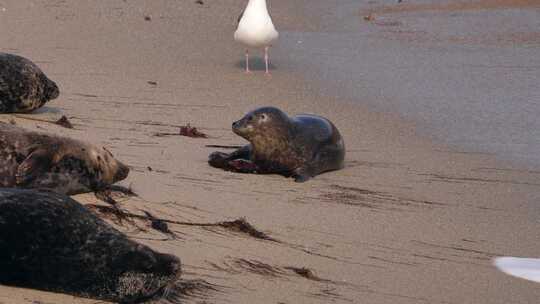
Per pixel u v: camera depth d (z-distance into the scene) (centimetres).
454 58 5119
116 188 2572
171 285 1883
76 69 4469
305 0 7112
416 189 2925
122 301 1827
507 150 3456
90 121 3497
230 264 2148
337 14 6569
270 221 2473
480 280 2206
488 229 2580
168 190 2636
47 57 4706
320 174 3030
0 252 1803
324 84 4462
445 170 3173
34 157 2388
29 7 5997
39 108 3631
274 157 2947
